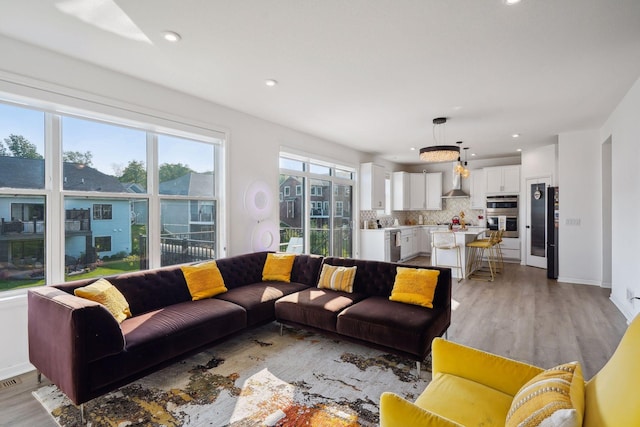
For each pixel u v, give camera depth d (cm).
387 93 367
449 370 170
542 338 322
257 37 249
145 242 349
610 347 301
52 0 203
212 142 413
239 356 288
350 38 251
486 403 144
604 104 407
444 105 410
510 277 612
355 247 709
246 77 325
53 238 281
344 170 687
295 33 244
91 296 238
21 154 267
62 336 203
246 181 445
